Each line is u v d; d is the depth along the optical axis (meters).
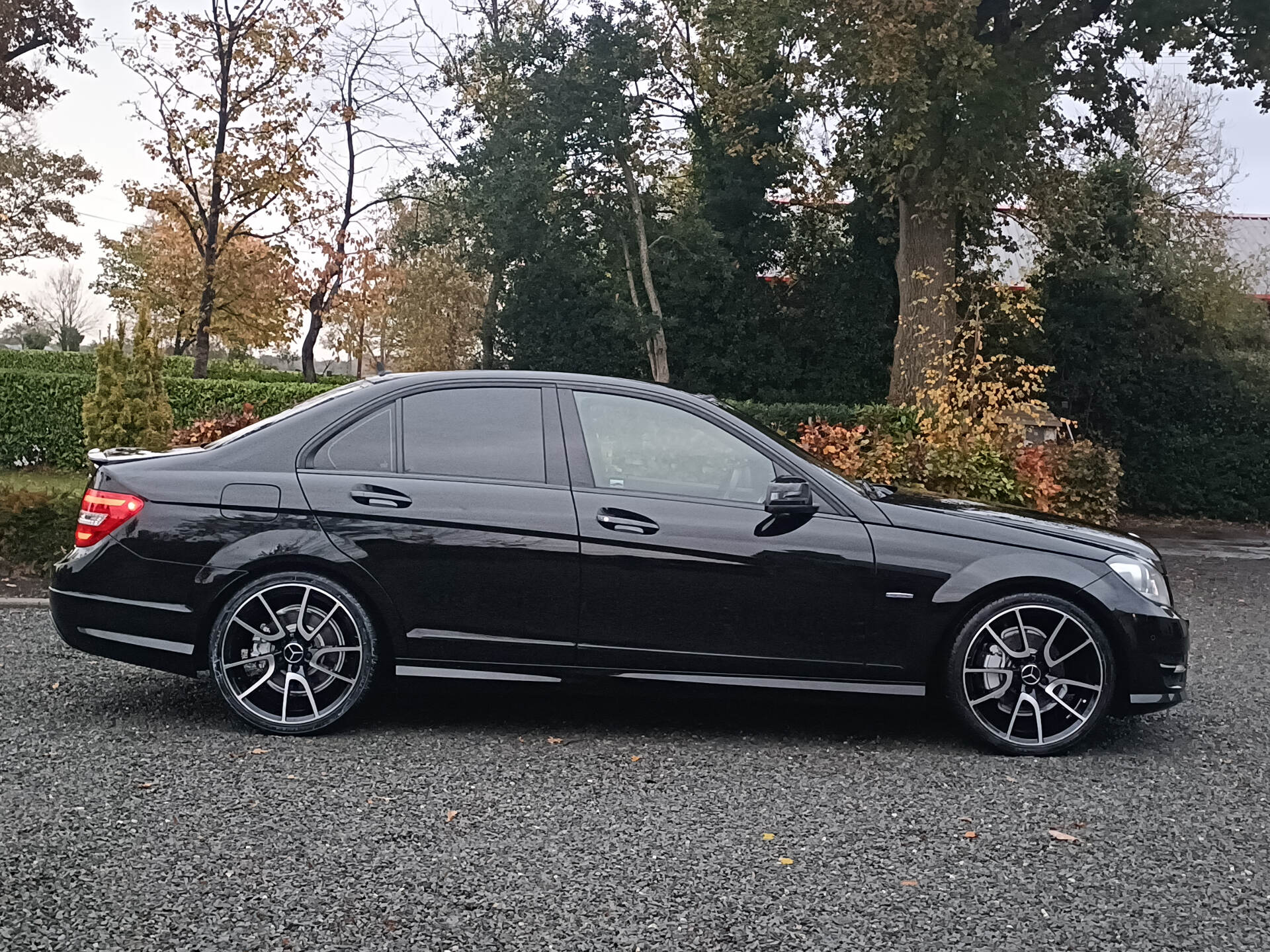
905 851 3.79
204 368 25.83
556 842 3.80
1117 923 3.26
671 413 5.19
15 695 5.55
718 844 3.82
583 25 27.89
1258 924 3.27
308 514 4.97
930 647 4.98
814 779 4.58
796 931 3.16
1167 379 23.05
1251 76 20.52
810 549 4.97
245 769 4.50
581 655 5.00
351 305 27.59
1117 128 22.70
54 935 3.02
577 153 28.50
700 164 28.70
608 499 5.02
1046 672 5.02
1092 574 5.00
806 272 28.20
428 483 5.04
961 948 3.07
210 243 25.19
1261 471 22.34
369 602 5.01
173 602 4.95
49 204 37.84
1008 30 20.81
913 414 16.70
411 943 3.03
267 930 3.08
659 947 3.05
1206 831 4.06
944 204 20.50
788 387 27.77
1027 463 12.05
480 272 29.66
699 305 28.23
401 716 5.41
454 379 5.25
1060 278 23.94
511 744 4.97
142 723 5.14
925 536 5.02
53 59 31.88
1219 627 8.95
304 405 5.32
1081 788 4.54
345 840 3.76
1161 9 19.48
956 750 5.07
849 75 19.86
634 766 4.70
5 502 8.66
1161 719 5.78
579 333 28.08
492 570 4.96
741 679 5.02
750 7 21.16
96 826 3.84
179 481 5.04
